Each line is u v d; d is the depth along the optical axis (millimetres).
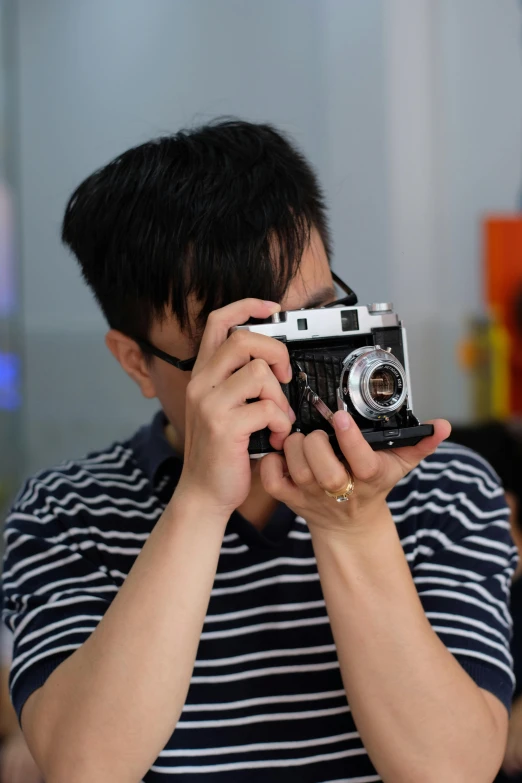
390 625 905
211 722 1033
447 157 3094
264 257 974
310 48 3074
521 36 3127
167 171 1006
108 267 1068
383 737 899
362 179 3059
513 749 1564
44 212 3133
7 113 3119
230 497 902
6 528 1153
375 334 987
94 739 874
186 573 898
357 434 850
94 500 1133
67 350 3148
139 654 877
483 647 983
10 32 3115
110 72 3129
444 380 3121
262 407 893
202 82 3105
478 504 1117
